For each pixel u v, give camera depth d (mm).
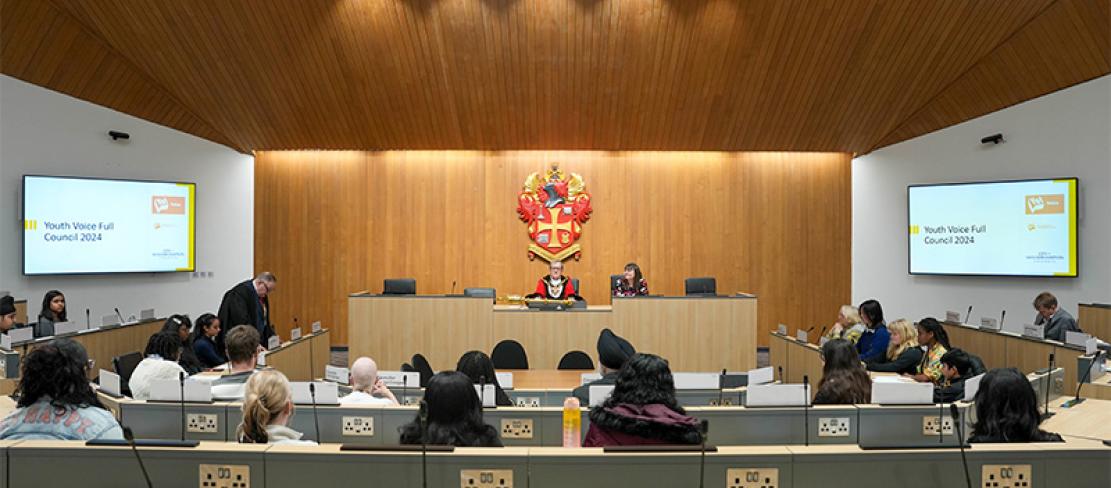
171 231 11398
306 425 4180
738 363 9102
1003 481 2619
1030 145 10055
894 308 12281
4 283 9328
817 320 12820
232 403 4270
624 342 5066
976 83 10422
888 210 12359
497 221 12766
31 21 8633
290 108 11430
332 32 9984
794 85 10875
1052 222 9719
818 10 9523
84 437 3086
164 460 2590
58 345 3189
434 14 9781
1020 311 10352
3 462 2605
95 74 9945
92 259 10312
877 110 11391
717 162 12797
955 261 11094
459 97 11211
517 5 9703
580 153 12773
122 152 10812
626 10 9734
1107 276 9031
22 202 9414
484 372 4516
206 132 12039
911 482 2607
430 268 12773
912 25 9625
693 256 12781
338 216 12812
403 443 2920
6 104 9203
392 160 12797
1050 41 9055
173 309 11711
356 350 9203
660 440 2951
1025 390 3219
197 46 9992
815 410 4008
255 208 12797
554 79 10859
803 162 12867
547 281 10258
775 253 12820
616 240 12766
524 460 2533
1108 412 5145
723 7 9609
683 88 11000
